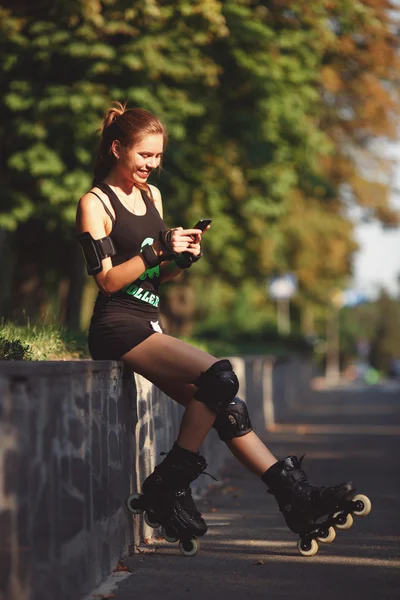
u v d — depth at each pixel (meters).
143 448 8.28
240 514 10.14
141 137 7.13
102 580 6.61
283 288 49.66
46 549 5.36
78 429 6.05
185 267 7.23
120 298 7.23
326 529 7.31
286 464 7.20
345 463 15.01
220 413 7.16
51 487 5.46
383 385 74.94
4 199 21.45
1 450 4.74
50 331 10.89
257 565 7.19
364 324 153.25
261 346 40.41
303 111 23.05
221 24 18.73
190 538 7.47
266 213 25.42
